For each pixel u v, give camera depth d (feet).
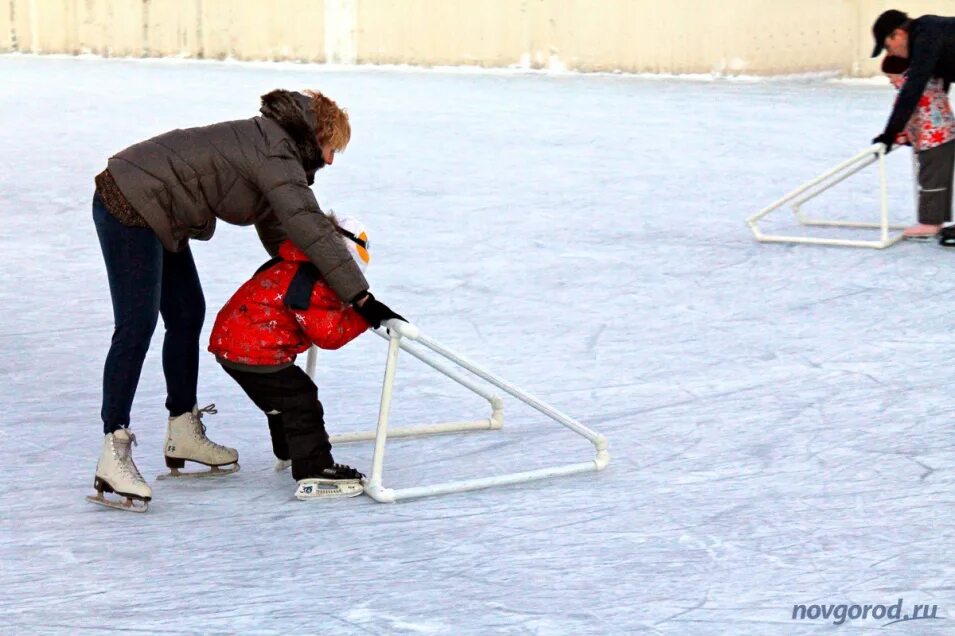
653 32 88.63
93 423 19.49
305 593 13.25
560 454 18.04
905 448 17.93
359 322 15.84
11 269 30.78
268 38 99.76
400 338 15.88
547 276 30.07
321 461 16.15
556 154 51.37
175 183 15.19
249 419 19.74
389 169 47.37
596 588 13.32
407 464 17.65
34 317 26.22
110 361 15.49
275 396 15.92
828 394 20.70
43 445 18.38
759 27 85.56
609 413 19.99
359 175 45.98
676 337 24.58
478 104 71.10
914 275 29.32
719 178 45.11
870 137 55.67
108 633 12.36
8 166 47.42
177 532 15.02
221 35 100.83
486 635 12.21
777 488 16.42
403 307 27.12
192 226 15.60
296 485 16.66
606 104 71.20
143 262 15.39
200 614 12.75
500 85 82.74
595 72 90.94
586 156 50.80
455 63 94.48
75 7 104.06
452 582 13.51
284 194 15.05
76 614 12.78
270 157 15.19
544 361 23.06
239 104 68.13
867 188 42.47
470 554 14.29
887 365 22.30
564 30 91.20
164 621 12.60
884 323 25.22
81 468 17.39
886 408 19.86
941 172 32.30
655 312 26.58
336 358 23.29
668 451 18.10
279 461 17.24
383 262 31.68
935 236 33.06
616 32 89.71
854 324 25.22
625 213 38.50
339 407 20.33
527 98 74.64
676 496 16.19
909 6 81.35
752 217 33.63
